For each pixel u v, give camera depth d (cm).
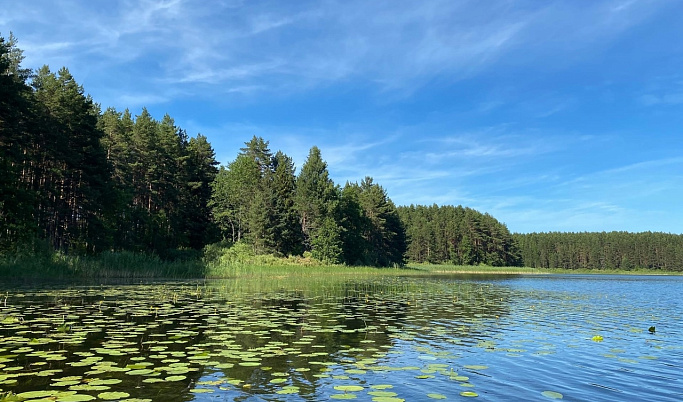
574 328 1217
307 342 883
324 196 6662
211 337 899
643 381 679
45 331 910
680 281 5697
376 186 8525
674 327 1283
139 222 4788
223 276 3644
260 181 6738
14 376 589
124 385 567
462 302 1870
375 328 1095
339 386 590
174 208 5509
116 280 2620
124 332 928
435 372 688
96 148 3775
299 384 595
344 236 6625
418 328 1130
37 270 2520
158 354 739
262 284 2711
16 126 2883
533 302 2005
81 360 684
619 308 1831
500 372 706
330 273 5138
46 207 3453
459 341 963
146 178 5100
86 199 3719
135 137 5053
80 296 1602
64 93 3531
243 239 5888
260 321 1131
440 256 11281
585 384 656
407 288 2731
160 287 2164
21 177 3466
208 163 6725
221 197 6294
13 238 2806
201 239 6025
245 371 652
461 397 569
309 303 1616
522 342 977
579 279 5856
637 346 969
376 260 7644
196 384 580
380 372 677
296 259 5569
